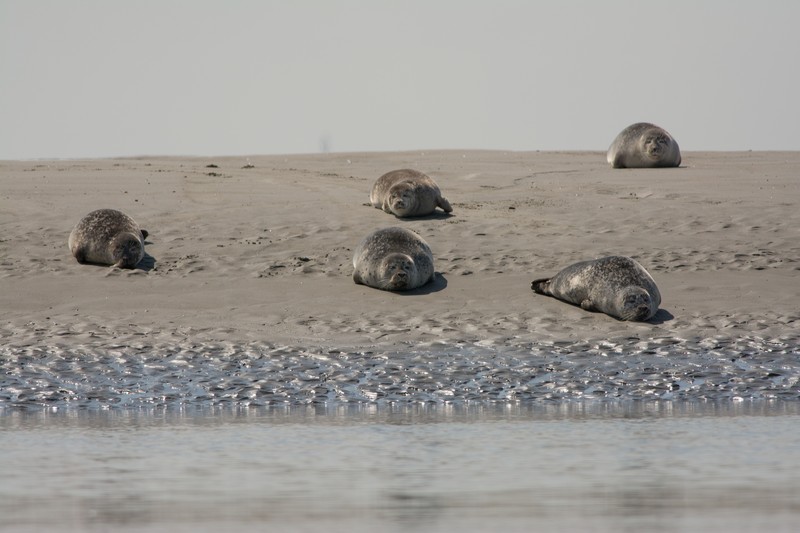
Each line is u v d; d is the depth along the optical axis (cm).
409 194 6869
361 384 4312
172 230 6644
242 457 3086
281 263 6047
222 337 4912
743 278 5747
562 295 5469
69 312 5319
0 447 3247
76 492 2672
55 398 4131
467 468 2922
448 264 6028
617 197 7650
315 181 8512
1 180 8194
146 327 5075
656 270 5894
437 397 4166
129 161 10469
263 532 2277
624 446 3203
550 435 3391
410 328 5069
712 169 9175
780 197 7488
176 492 2670
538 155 10869
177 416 3834
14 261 6072
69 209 7119
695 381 4350
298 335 4966
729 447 3184
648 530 2255
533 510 2458
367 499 2583
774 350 4691
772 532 2222
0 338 4884
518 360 4616
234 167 9600
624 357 4647
